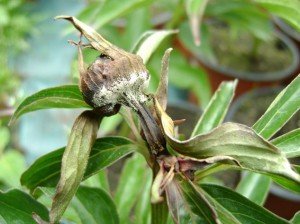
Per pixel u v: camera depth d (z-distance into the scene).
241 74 0.39
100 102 0.12
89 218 0.16
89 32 0.12
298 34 0.43
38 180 0.15
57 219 0.13
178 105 0.36
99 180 0.19
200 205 0.12
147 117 0.13
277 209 0.30
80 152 0.13
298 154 0.14
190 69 0.34
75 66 0.17
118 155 0.15
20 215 0.15
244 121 0.35
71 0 0.50
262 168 0.11
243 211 0.14
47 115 0.41
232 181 0.32
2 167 0.31
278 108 0.15
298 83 0.15
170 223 0.16
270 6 0.20
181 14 0.32
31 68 0.45
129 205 0.21
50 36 0.48
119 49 0.12
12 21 0.44
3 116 0.30
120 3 0.23
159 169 0.13
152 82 0.29
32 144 0.40
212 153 0.12
